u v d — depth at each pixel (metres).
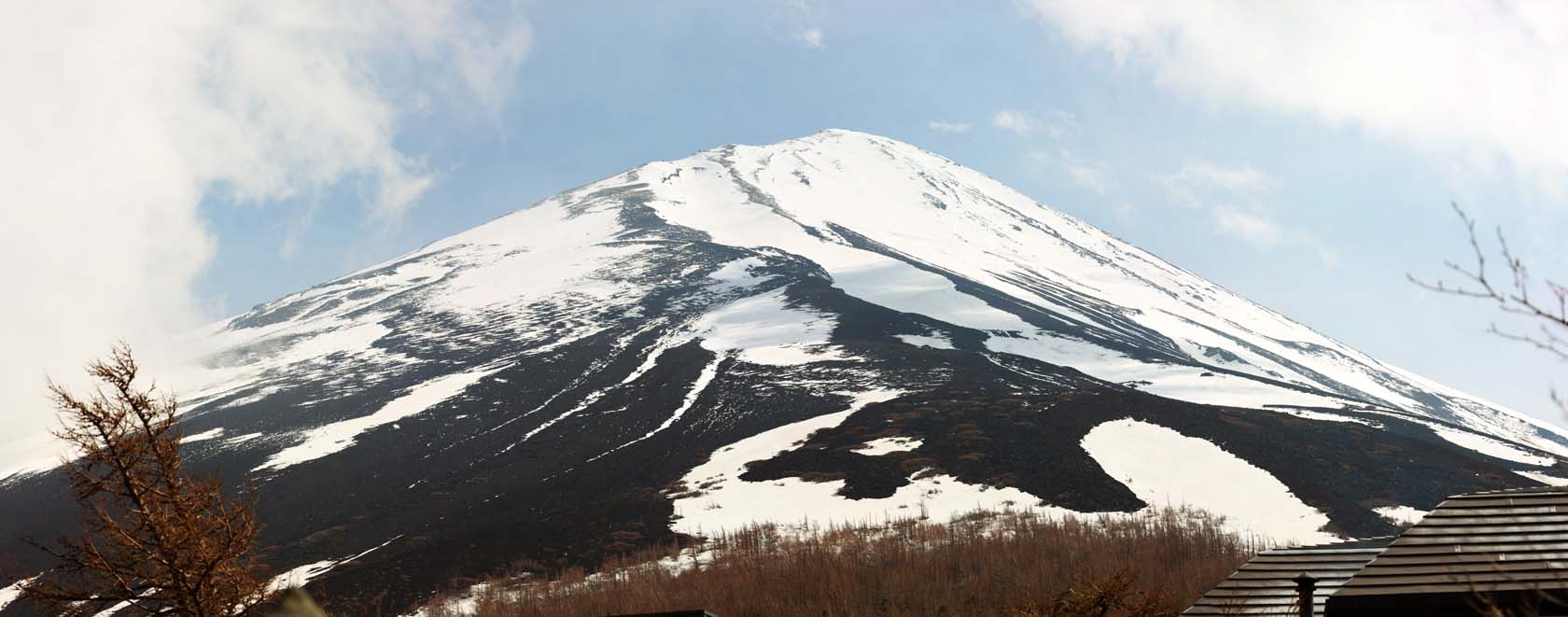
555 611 64.50
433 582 80.81
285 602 22.39
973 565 63.44
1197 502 88.00
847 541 73.06
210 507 22.73
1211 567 57.53
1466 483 94.62
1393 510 87.06
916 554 66.50
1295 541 75.50
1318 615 23.72
